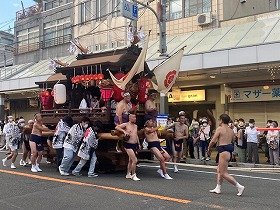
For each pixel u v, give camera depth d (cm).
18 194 799
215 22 1997
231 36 1741
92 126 1038
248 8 2150
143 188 845
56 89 1189
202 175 1055
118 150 1052
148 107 1142
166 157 1023
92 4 2572
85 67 1132
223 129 788
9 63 3644
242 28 1808
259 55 1478
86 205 699
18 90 2522
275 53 1441
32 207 694
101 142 1074
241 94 1814
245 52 1514
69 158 1034
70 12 2800
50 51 2917
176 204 697
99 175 1045
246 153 1442
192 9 2109
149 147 1016
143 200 730
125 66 1102
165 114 1385
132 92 1137
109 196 768
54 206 697
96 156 1058
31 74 2514
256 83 1764
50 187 866
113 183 909
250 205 689
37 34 3070
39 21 3053
